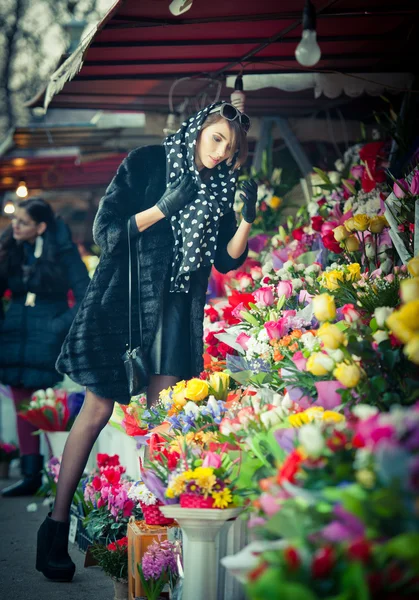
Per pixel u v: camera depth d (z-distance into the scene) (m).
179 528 3.31
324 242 4.26
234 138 3.87
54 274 7.21
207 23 4.43
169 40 4.74
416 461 1.79
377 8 4.36
